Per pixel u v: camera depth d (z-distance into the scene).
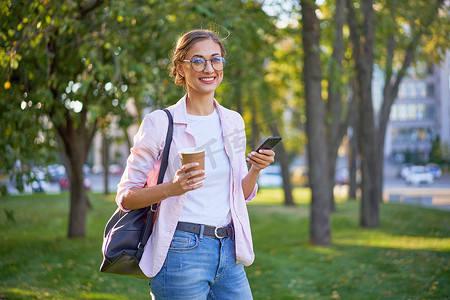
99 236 11.16
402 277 6.75
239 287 2.40
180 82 2.51
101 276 6.75
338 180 39.41
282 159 21.36
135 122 8.55
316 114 10.20
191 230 2.26
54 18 6.37
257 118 20.41
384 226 13.30
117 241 2.30
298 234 12.82
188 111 2.41
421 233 11.54
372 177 13.27
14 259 7.93
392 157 73.38
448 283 6.24
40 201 19.45
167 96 7.72
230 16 8.08
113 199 22.36
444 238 10.55
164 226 2.26
